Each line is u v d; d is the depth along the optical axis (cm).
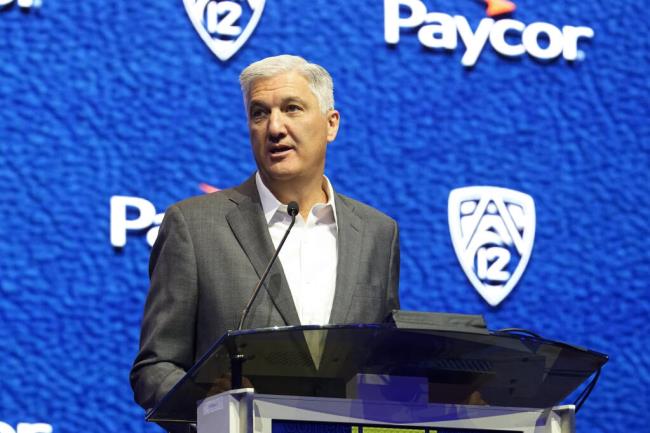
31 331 873
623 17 1079
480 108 1024
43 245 890
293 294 555
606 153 1050
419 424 398
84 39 933
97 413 876
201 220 552
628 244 1037
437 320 394
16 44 914
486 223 1000
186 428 473
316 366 391
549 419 417
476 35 1033
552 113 1043
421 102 1010
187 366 533
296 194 579
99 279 897
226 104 958
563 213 1027
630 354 1014
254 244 545
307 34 991
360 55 1002
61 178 905
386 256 580
